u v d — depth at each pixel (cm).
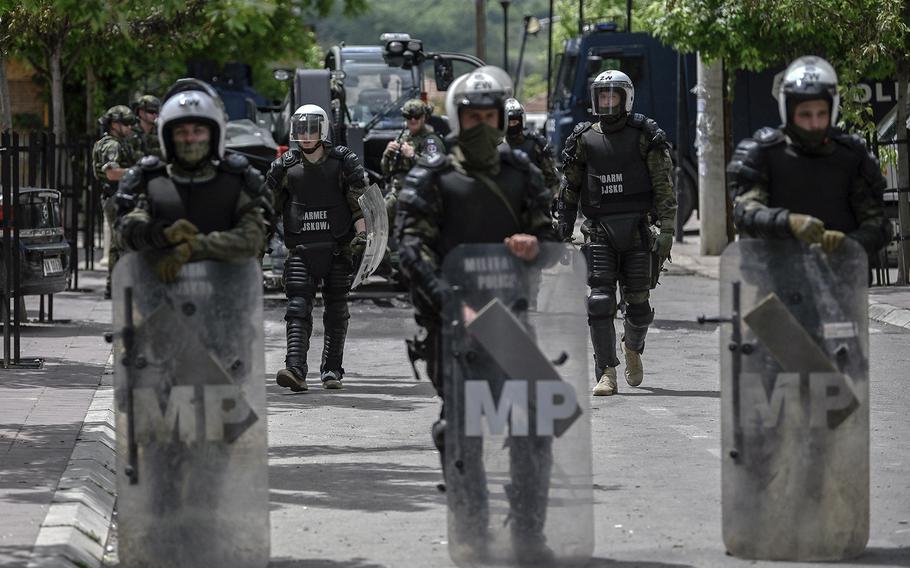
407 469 1953
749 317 1406
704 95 5744
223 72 6850
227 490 1366
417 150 3634
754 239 1410
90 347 3192
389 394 2641
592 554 1429
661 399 2536
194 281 1355
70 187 5022
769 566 1410
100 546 1505
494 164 1415
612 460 1994
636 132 2531
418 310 1438
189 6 4562
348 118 4922
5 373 2753
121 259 1361
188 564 1363
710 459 2003
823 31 4575
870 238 1455
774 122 6788
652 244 2562
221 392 1360
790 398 1405
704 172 5775
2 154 2817
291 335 2659
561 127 7531
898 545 1495
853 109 4450
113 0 1969
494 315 1353
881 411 2392
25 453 1914
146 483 1361
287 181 2641
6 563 1360
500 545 1365
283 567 1445
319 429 2270
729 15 4778
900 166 4372
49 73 5541
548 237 1425
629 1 7600
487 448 1362
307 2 7250
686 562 1435
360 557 1484
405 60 5044
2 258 3438
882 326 3566
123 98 7294
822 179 1459
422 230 1405
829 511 1413
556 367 1360
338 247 2659
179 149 1403
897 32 4281
